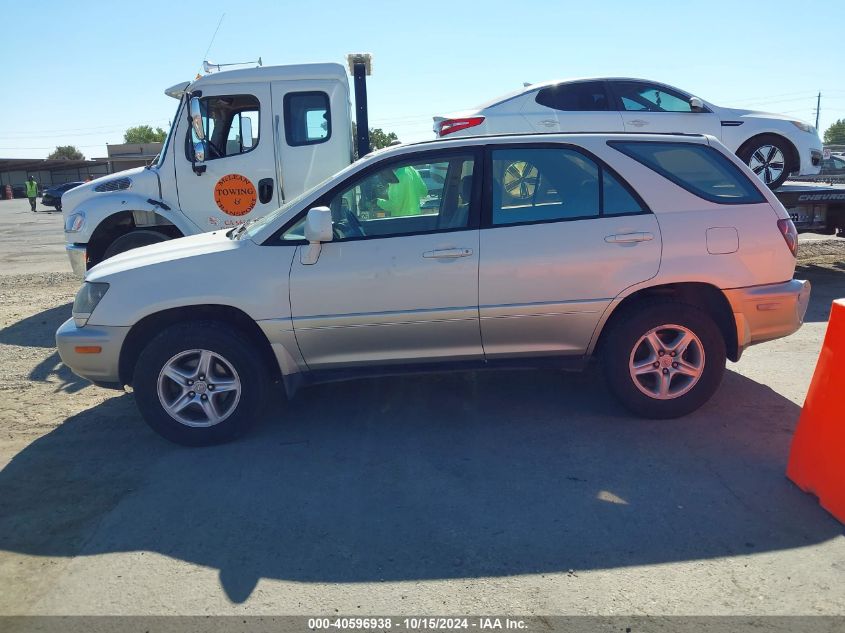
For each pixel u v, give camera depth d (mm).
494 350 4562
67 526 3596
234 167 7652
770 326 4570
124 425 5012
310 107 7613
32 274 11984
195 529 3514
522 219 4477
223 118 7641
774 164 9148
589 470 3996
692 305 4480
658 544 3234
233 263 4418
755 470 3938
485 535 3359
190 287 4379
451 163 4555
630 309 4508
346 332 4449
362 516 3580
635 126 8961
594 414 4812
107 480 4113
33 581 3131
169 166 7695
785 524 3375
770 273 4523
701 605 2805
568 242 4410
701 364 4531
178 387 4535
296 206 4527
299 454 4367
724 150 4684
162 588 3041
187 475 4133
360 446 4449
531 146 4562
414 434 4605
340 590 2984
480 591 2941
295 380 4586
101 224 7789
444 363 4613
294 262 4398
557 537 3320
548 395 5211
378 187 4570
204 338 4379
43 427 5031
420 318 4418
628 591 2904
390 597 2924
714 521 3418
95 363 4480
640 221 4449
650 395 4566
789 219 4637
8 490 4020
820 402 3584
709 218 4484
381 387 5516
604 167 4516
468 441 4465
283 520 3572
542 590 2934
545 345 4555
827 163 18250
